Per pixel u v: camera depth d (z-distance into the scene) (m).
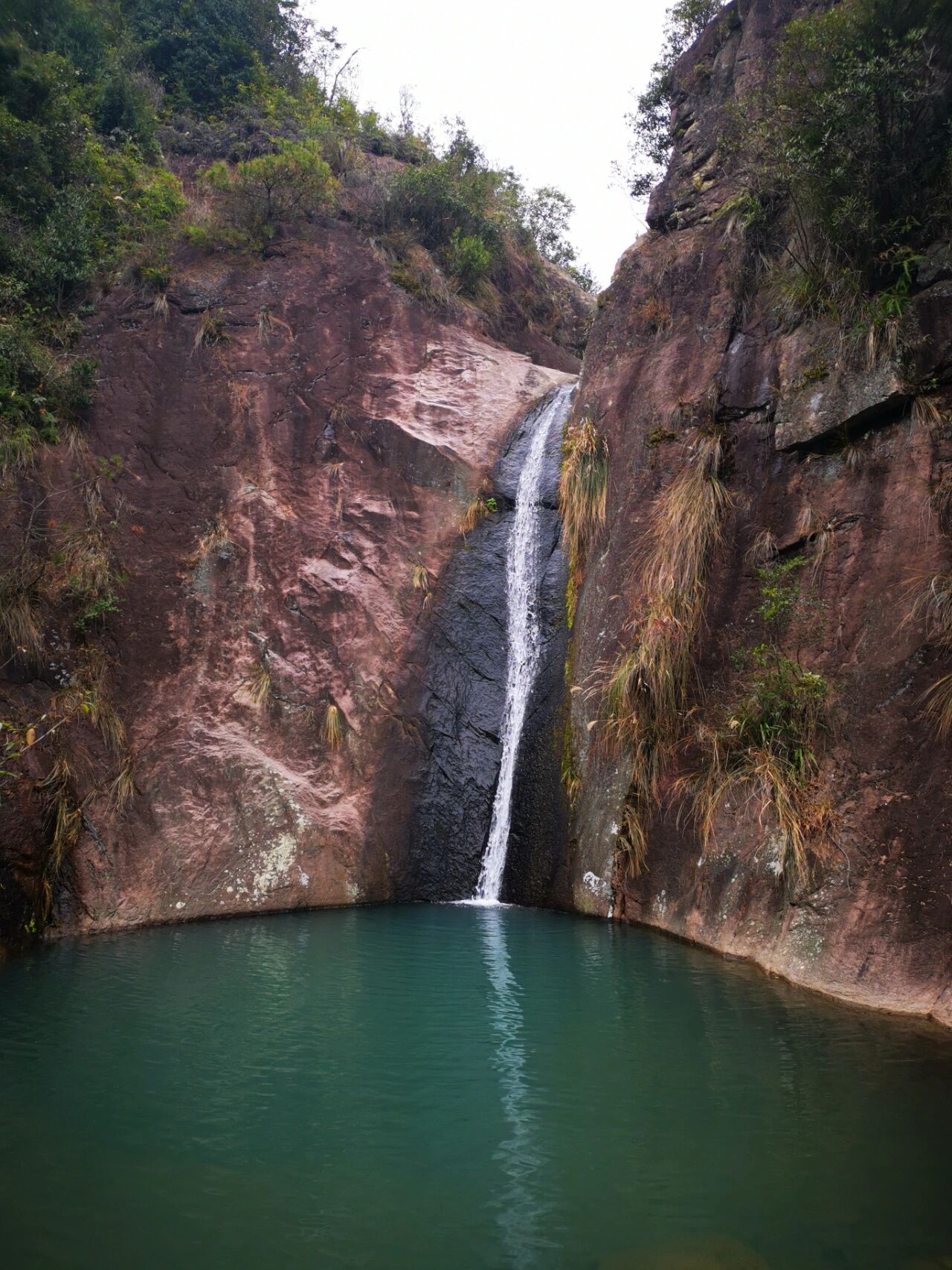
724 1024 6.29
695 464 10.27
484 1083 5.30
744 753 8.60
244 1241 3.65
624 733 9.98
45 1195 3.97
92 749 10.02
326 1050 5.82
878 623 7.89
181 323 14.26
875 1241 3.66
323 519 13.31
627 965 7.89
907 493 8.10
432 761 11.94
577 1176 4.23
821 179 9.04
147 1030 6.13
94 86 17.64
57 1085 5.16
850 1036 6.01
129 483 12.49
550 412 14.94
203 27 22.00
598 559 11.92
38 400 11.94
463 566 13.43
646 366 12.20
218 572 12.31
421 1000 6.91
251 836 10.49
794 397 9.39
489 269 19.64
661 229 13.41
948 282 8.31
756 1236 3.72
